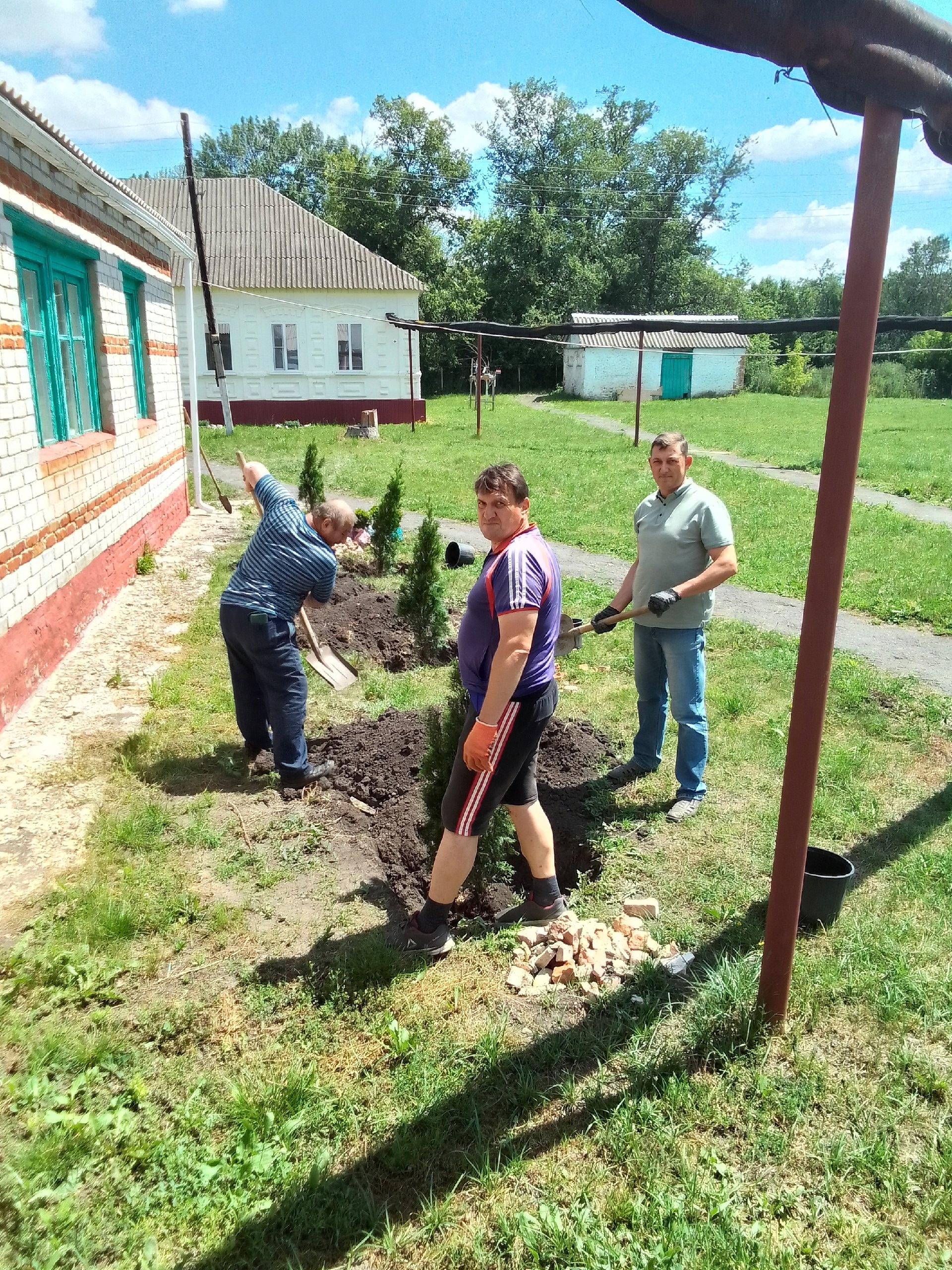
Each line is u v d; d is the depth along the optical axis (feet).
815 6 6.44
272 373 86.02
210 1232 7.16
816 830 14.03
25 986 9.83
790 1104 8.46
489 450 68.74
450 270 147.84
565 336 134.00
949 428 93.81
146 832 13.04
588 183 171.94
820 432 86.53
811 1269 6.90
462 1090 8.52
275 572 14.39
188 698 18.54
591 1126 8.16
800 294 224.74
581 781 15.65
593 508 45.32
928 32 7.22
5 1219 7.16
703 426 92.27
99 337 26.05
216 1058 9.00
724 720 18.49
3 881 11.85
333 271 85.10
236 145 205.05
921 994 10.01
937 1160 7.83
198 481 42.63
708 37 6.49
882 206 7.49
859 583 31.35
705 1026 9.32
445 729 11.96
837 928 11.33
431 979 10.27
